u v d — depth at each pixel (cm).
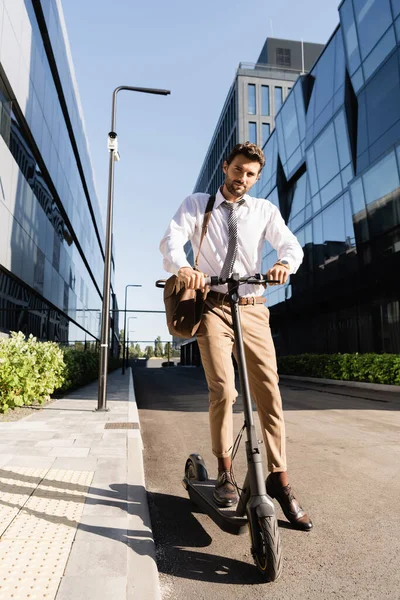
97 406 780
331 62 2097
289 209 2703
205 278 213
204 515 280
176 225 246
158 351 14262
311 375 1970
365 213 1725
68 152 2378
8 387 650
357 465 415
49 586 167
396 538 243
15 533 216
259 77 4603
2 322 1326
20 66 1400
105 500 273
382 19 1630
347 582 195
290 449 491
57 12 1997
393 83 1569
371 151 1711
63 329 2384
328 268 2084
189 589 188
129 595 166
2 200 1247
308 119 2348
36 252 1684
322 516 277
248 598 181
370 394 1251
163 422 717
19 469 341
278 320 2859
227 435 240
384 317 1769
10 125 1365
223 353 240
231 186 242
